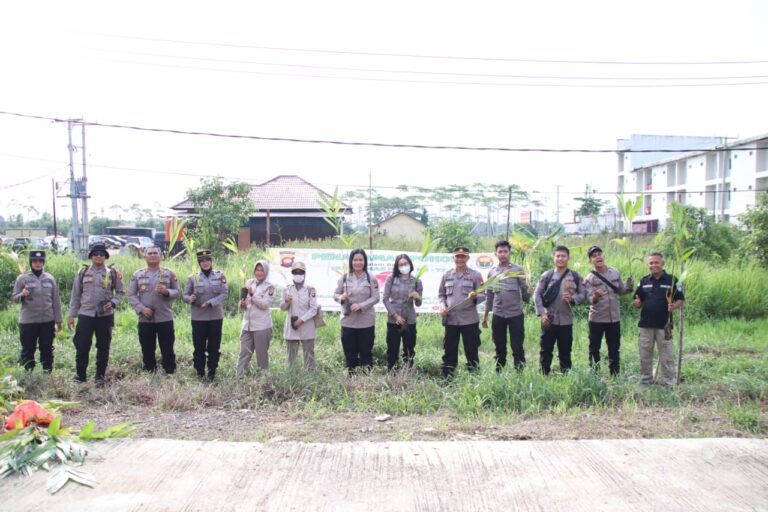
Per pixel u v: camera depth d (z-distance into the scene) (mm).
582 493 3643
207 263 8039
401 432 5188
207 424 5719
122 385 7184
